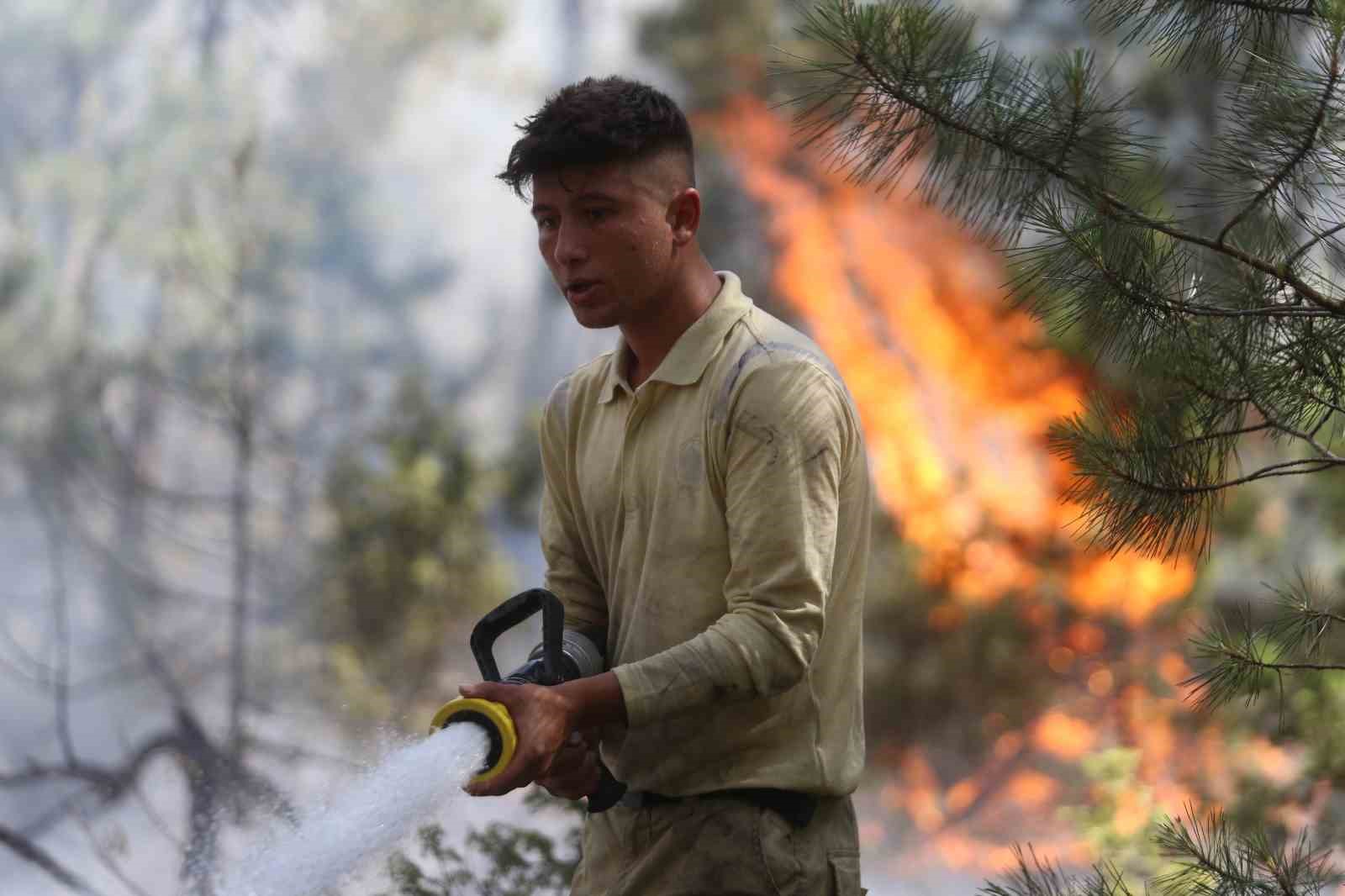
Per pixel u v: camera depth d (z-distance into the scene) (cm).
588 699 402
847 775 442
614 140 415
